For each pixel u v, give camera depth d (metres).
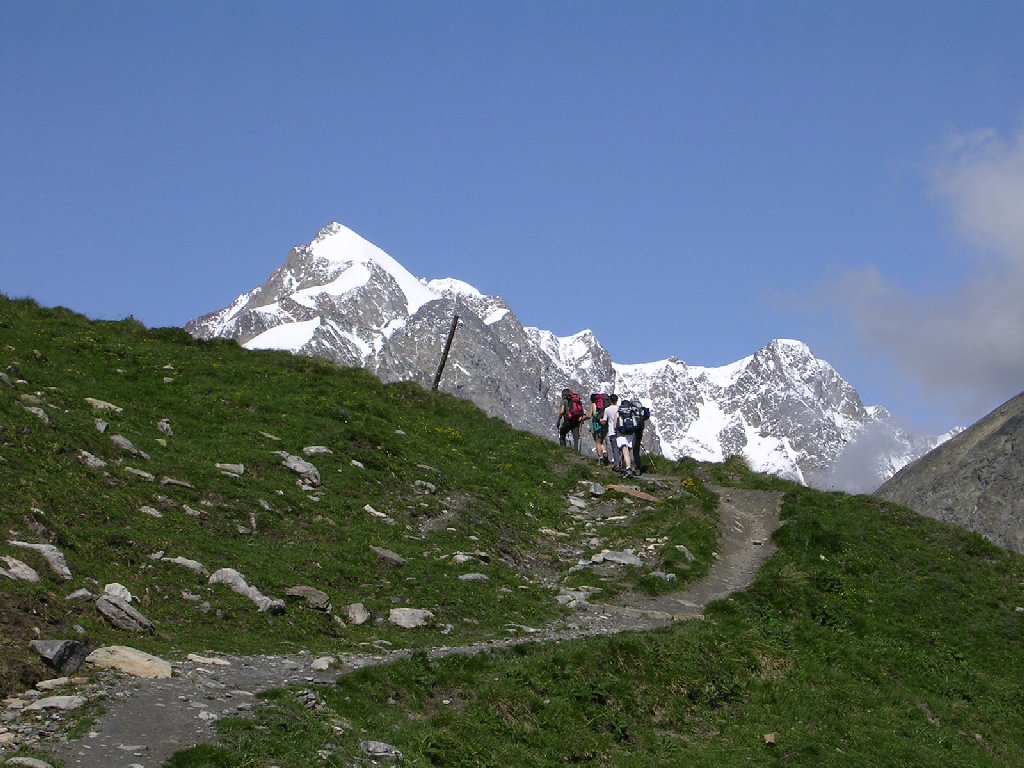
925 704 25.33
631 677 21.41
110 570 19.80
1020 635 30.06
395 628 22.08
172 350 42.66
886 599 30.84
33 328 40.06
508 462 40.00
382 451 35.44
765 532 35.34
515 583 27.00
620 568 30.41
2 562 17.73
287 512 27.20
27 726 13.07
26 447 23.92
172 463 27.36
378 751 15.09
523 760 17.11
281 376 41.44
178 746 13.13
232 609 20.05
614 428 42.44
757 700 22.72
